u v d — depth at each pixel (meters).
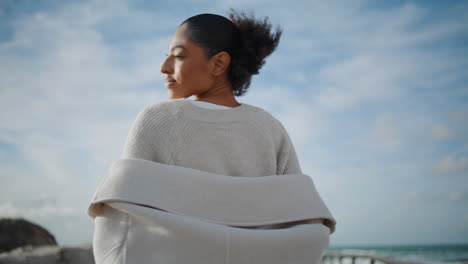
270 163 1.05
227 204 0.88
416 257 57.66
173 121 0.95
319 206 0.98
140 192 0.82
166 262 0.79
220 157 0.97
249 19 1.24
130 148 0.93
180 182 0.86
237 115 1.04
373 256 6.07
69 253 6.35
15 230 11.48
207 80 1.11
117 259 0.81
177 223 0.79
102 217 0.86
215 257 0.80
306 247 0.89
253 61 1.20
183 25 1.12
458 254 60.97
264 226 0.92
